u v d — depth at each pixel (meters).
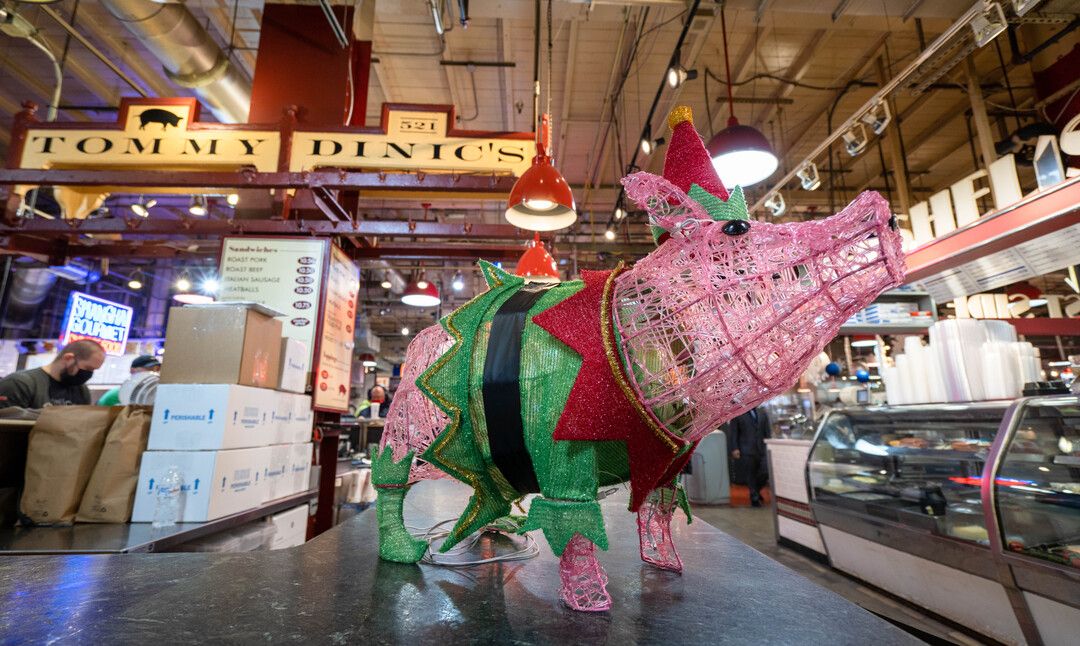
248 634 0.89
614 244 7.09
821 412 5.31
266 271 3.49
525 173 2.92
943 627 2.64
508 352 1.17
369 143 3.44
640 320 1.09
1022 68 5.65
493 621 0.95
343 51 4.01
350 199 3.82
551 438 1.08
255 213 3.94
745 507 6.60
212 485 2.05
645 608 1.02
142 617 0.96
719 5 3.91
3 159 6.91
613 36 5.42
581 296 1.17
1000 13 2.86
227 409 2.14
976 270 4.63
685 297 1.06
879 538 3.16
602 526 1.03
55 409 2.07
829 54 5.77
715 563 1.36
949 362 3.08
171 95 6.07
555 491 1.06
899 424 3.27
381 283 11.27
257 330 2.45
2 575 1.22
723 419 1.10
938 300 5.38
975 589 2.47
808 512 4.20
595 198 8.74
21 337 8.57
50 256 4.01
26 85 5.95
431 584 1.17
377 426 7.34
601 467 1.15
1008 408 2.50
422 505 2.34
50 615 0.97
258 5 4.89
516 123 6.90
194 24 4.02
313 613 0.99
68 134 3.40
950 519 2.69
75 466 2.01
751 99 6.29
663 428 1.03
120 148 3.40
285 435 2.73
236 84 4.66
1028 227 3.86
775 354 1.01
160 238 4.56
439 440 1.21
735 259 1.03
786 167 7.82
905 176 5.96
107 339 8.52
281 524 2.70
